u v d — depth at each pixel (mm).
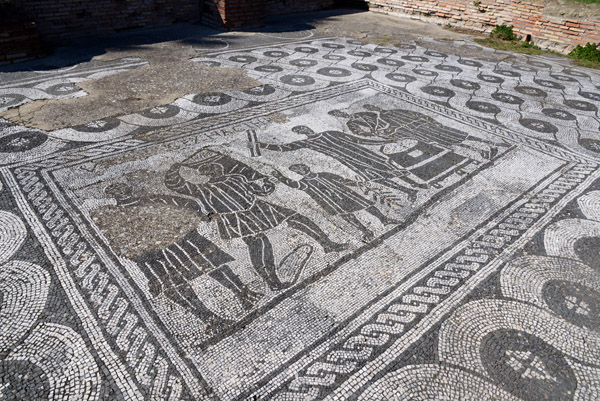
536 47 6938
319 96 4359
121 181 2711
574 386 1637
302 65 5336
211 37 6367
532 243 2408
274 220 2451
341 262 2186
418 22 8398
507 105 4430
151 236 2260
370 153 3289
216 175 2852
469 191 2867
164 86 4352
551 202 2793
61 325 1740
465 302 1997
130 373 1579
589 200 2828
